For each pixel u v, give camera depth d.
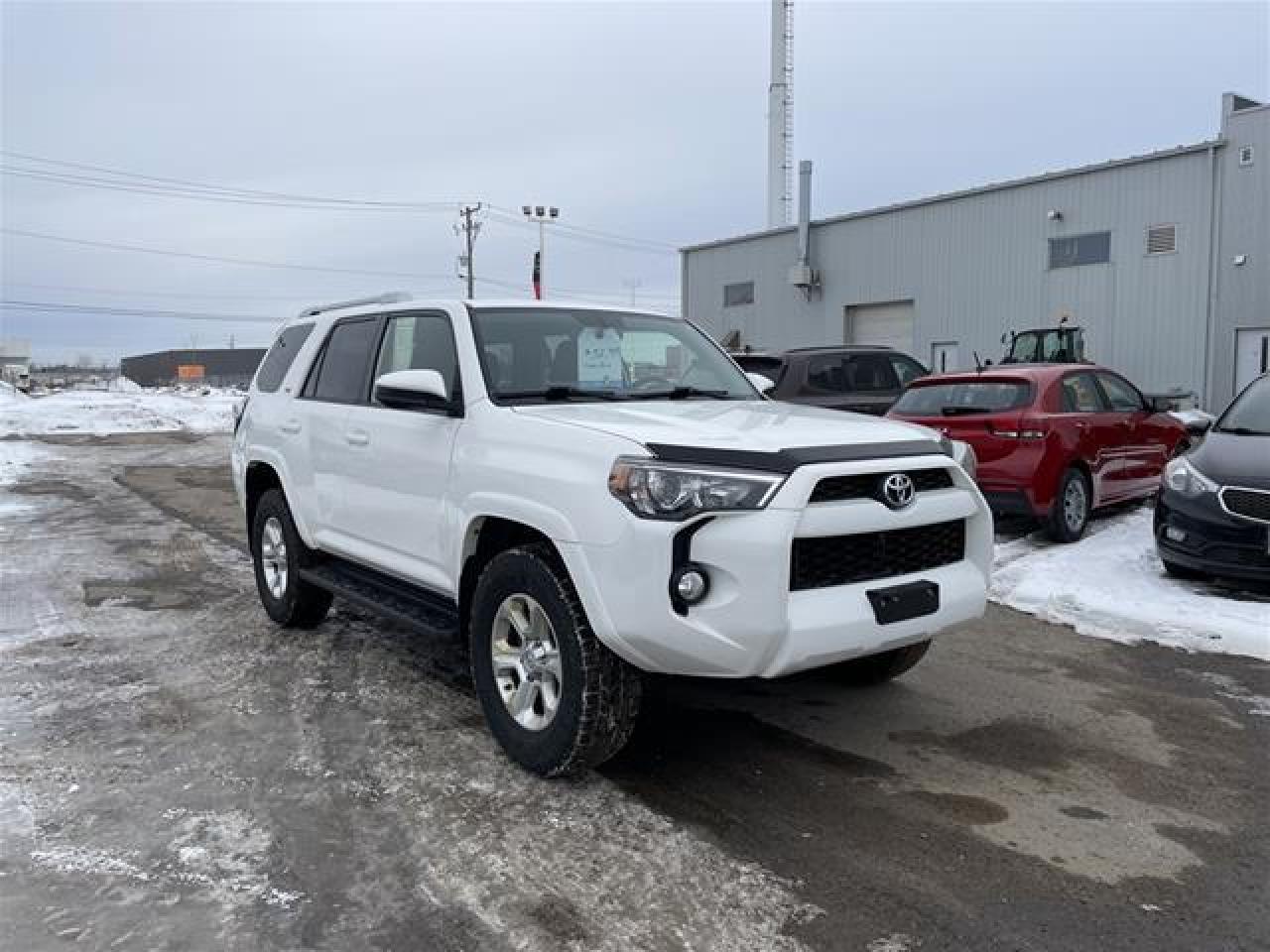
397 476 4.62
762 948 2.75
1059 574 7.45
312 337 5.95
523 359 4.46
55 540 9.54
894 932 2.83
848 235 28.16
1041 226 23.39
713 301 32.91
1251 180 19.86
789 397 11.32
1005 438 8.49
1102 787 3.85
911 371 12.38
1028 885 3.10
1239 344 20.22
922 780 3.90
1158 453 10.30
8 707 4.73
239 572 7.95
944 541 3.93
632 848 3.32
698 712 4.66
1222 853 3.33
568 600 3.61
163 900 3.00
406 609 4.67
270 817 3.56
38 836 3.42
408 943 2.77
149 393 54.75
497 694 3.99
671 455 3.37
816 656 3.38
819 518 3.36
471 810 3.60
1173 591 6.90
